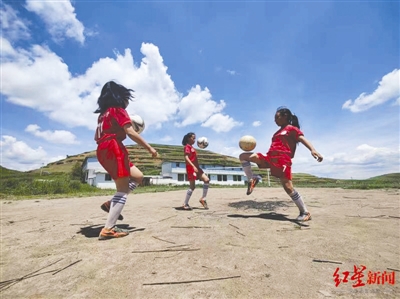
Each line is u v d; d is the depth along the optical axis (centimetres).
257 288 161
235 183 4984
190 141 532
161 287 166
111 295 159
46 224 400
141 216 436
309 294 153
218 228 318
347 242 249
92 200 948
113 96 305
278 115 382
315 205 518
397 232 284
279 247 237
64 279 187
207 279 174
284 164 355
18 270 212
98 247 255
